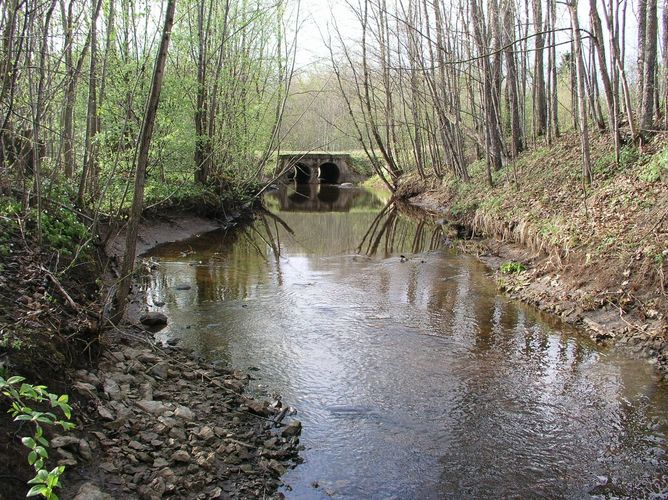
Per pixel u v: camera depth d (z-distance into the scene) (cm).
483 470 516
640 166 1262
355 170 5116
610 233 1037
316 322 944
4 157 854
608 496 478
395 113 3781
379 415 617
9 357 464
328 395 663
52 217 869
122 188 1385
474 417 614
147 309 977
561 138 2023
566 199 1399
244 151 2355
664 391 666
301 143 5041
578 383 696
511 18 2120
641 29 1448
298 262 1491
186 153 1877
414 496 478
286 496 469
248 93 2388
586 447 553
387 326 926
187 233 1852
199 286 1177
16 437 397
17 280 637
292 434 565
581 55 1297
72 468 420
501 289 1161
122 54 1262
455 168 2709
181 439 509
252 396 650
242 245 1755
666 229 921
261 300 1077
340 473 507
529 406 638
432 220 2391
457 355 795
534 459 533
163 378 643
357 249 1725
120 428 498
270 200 3572
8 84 785
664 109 1528
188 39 1680
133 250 739
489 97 2139
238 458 505
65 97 845
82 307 647
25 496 365
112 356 653
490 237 1692
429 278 1282
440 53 2323
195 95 1800
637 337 799
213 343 828
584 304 936
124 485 428
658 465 520
